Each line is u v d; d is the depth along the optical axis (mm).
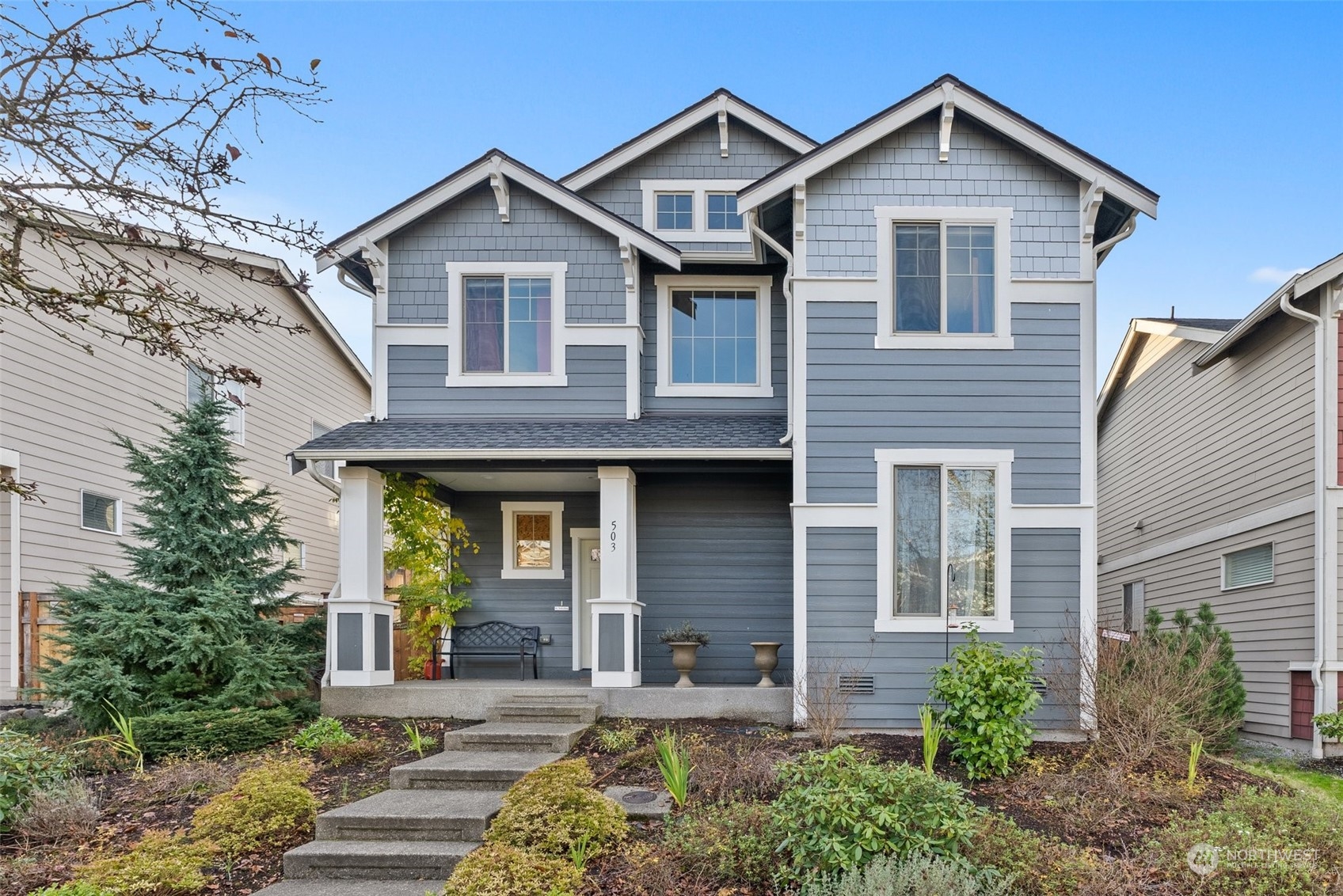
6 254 5168
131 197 5312
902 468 10453
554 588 13352
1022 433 10352
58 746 9258
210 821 6789
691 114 14125
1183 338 15156
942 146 10547
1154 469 17016
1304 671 11516
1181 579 15656
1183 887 5699
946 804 6039
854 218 10633
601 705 10695
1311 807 6699
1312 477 11461
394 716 10914
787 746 9070
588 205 12211
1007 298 10477
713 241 14047
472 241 12453
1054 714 9898
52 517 12898
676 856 6094
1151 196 10117
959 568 10273
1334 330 11305
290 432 18938
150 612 10398
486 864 5566
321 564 20344
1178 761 8516
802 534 10336
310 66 5598
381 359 12359
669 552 12586
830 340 10516
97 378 13930
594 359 12359
